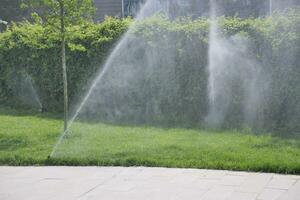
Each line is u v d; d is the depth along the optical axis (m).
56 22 10.48
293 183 6.56
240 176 6.96
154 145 8.94
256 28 11.09
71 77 13.59
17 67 14.87
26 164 8.12
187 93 11.89
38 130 10.86
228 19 11.77
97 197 6.24
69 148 8.91
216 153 8.19
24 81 14.77
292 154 8.02
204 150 8.45
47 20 10.50
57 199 6.22
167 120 11.91
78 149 8.82
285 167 7.12
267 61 10.94
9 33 15.16
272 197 6.01
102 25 13.16
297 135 9.93
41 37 13.92
